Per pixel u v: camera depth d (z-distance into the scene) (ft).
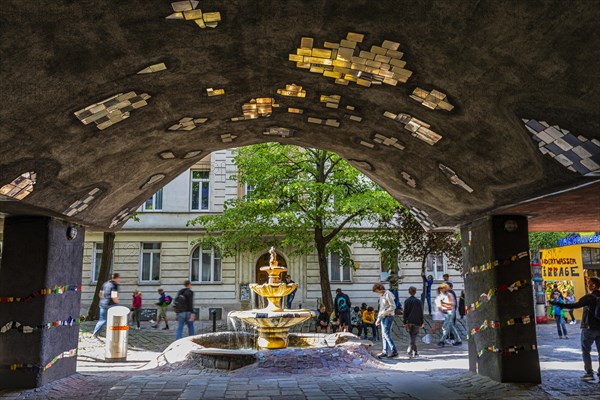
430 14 15.62
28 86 17.78
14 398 25.71
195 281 92.17
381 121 25.98
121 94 21.02
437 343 51.83
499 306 29.01
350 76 21.47
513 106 18.60
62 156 23.85
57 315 29.91
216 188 94.27
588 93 15.53
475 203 29.37
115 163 28.14
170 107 24.20
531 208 28.17
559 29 13.85
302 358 34.50
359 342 40.29
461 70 18.13
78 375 31.76
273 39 18.58
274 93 24.57
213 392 27.17
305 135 32.01
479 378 30.32
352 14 16.61
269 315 41.68
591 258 76.95
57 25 15.46
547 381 29.43
